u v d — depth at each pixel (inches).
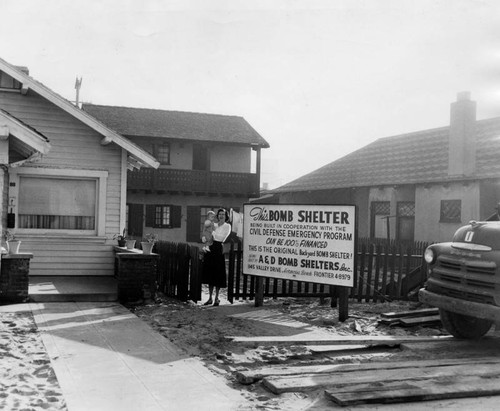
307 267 383.6
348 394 198.1
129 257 409.7
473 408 192.1
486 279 282.5
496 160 832.3
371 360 268.2
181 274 441.4
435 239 895.7
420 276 469.7
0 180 374.3
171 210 1154.7
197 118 1251.2
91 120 505.4
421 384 211.6
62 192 518.6
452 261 303.9
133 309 387.9
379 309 417.4
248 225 423.2
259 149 1181.7
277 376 221.9
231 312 389.7
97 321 333.4
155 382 216.1
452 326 319.0
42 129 515.2
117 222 530.0
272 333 318.3
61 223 517.7
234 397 201.3
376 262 461.4
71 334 295.9
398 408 191.6
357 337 304.0
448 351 290.7
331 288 423.8
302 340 291.1
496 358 269.9
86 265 521.0
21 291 394.9
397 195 978.7
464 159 832.9
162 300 435.8
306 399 201.0
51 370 229.1
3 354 248.7
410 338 308.5
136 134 1092.5
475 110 842.2
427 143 1078.4
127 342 281.0
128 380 217.8
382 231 1018.7
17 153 411.2
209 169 1162.6
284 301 449.7
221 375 231.6
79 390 203.5
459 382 215.2
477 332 322.3
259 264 414.9
